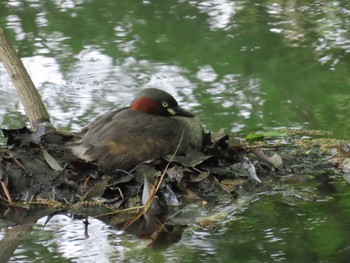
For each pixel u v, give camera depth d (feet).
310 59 53.83
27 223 34.88
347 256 30.99
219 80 51.11
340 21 59.26
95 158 37.32
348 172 39.27
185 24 59.98
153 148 37.47
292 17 60.34
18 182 37.01
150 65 53.36
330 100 48.19
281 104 47.85
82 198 36.22
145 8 63.31
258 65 53.21
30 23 60.29
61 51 55.62
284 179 38.50
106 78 51.39
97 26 59.82
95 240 33.04
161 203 35.76
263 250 31.63
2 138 43.55
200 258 31.09
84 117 46.01
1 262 31.30
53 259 31.42
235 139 40.19
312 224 33.76
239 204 35.91
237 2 63.52
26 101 42.04
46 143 39.45
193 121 38.96
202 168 37.47
